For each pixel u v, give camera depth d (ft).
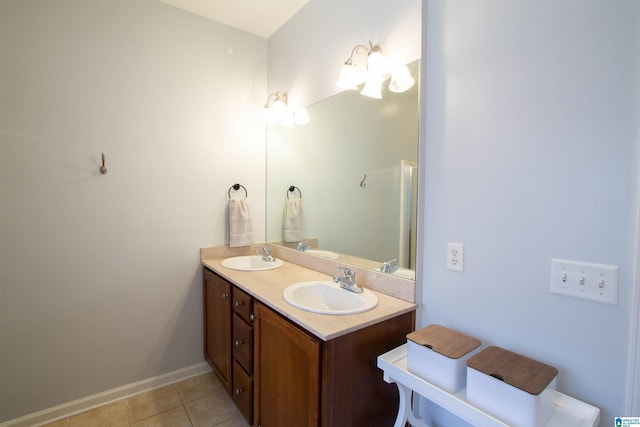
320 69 6.41
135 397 6.44
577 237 3.08
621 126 2.79
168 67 6.73
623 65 2.77
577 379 3.11
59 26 5.60
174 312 7.01
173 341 7.01
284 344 4.27
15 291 5.39
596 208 2.95
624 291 2.81
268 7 6.85
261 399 4.88
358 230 5.60
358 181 5.60
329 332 3.58
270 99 7.75
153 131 6.59
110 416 5.85
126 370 6.48
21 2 5.28
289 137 7.46
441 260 4.30
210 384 6.94
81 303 5.98
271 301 4.56
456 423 4.15
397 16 4.73
